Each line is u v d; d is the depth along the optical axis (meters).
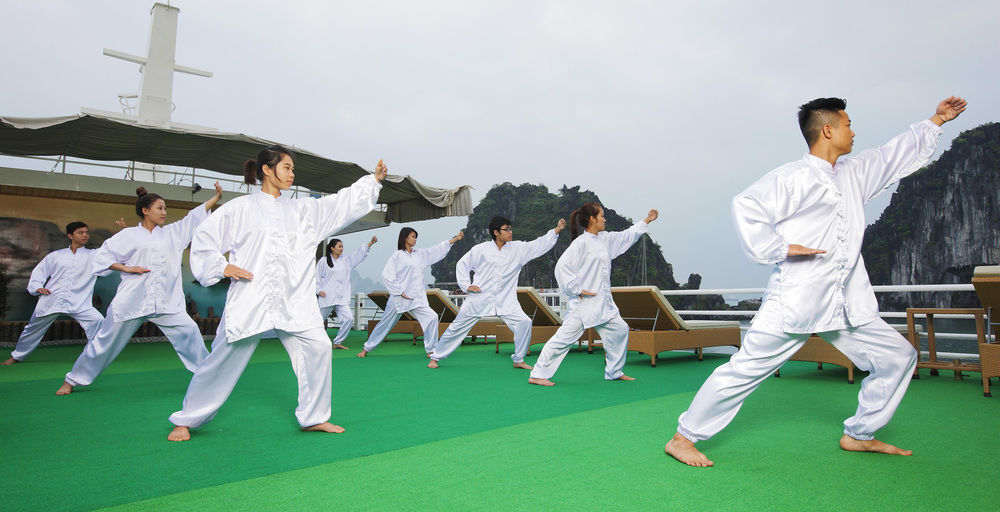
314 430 2.65
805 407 3.24
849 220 2.16
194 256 2.49
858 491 1.73
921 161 2.32
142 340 9.38
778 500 1.66
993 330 4.03
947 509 1.58
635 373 4.95
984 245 74.25
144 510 1.58
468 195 9.59
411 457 2.16
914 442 2.37
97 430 2.66
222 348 2.51
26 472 1.96
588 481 1.85
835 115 2.19
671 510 1.58
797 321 2.05
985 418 2.88
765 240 2.07
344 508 1.60
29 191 8.99
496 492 1.74
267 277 2.55
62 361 6.09
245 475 1.93
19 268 8.99
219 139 7.10
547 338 7.05
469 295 5.41
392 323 6.55
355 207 2.70
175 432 2.47
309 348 2.60
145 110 14.17
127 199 9.62
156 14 14.58
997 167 74.69
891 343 2.12
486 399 3.54
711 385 2.10
